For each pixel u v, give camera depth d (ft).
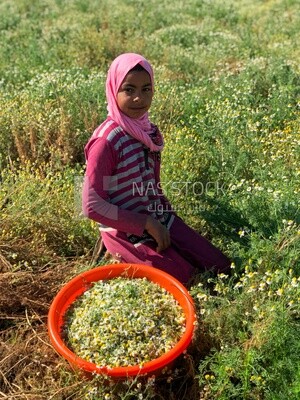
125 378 8.86
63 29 31.99
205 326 9.98
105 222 10.84
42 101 19.57
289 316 9.46
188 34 30.50
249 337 9.71
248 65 23.00
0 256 11.85
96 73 22.49
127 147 10.78
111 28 32.12
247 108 17.99
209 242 11.89
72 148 16.89
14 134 16.63
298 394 8.47
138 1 39.75
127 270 10.73
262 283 9.69
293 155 15.37
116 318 9.60
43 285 11.48
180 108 19.08
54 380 9.64
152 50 27.20
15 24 35.53
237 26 33.19
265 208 12.32
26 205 13.01
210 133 17.07
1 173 14.90
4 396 9.31
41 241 12.67
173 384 9.78
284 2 37.17
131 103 10.46
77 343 9.53
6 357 10.05
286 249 10.75
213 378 8.96
